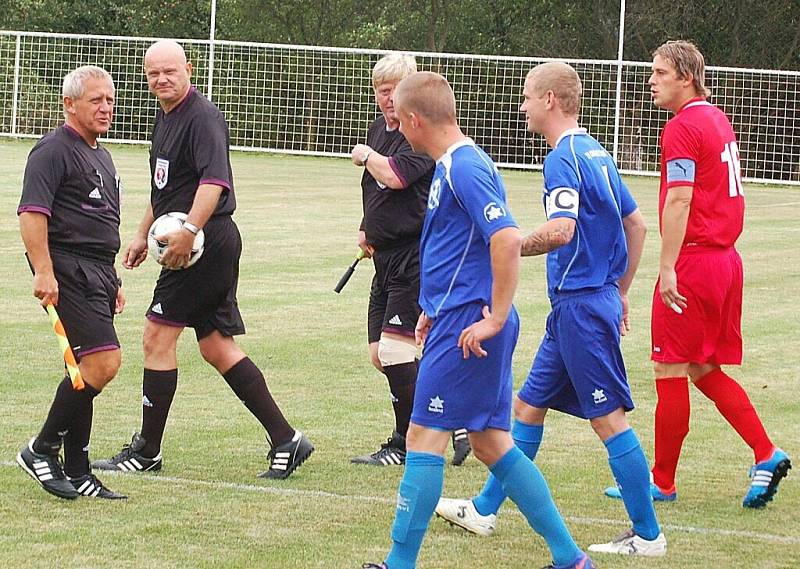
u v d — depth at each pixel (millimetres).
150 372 8008
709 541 6852
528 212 25391
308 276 16578
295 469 8094
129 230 20219
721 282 7539
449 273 5949
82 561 6230
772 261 19578
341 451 8695
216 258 7965
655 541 6590
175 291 7938
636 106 37844
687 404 7594
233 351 8117
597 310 6562
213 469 8125
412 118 5988
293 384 10727
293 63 38938
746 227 24531
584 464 8461
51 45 39344
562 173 6422
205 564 6242
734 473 8336
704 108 7613
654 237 22656
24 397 9789
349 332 13016
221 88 38906
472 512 6887
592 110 38156
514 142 38625
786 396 10688
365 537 6750
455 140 5984
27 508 7137
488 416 5988
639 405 10305
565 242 6305
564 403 6938
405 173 8203
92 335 7305
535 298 15430
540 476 6121
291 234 20656
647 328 13852
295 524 6973
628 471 6543
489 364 5922
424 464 5961
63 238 7316
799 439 9234
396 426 8484
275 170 33656
